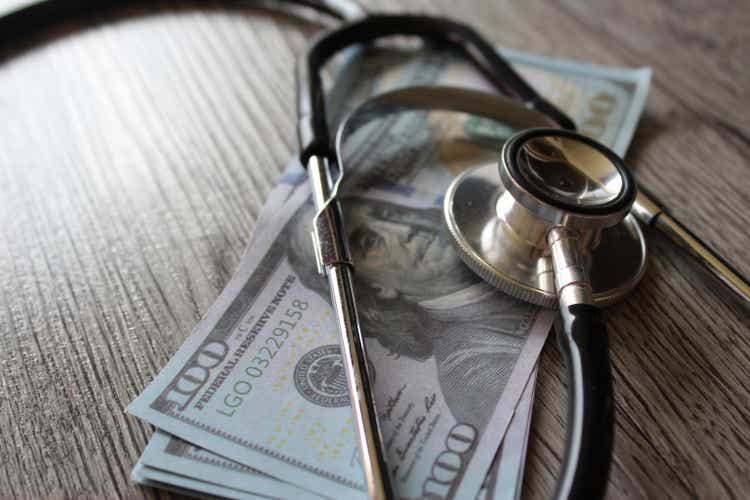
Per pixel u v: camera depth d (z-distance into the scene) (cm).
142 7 87
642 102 73
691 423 47
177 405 47
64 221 61
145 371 50
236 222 61
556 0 89
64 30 83
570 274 47
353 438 45
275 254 57
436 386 48
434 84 75
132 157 67
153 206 62
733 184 65
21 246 59
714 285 55
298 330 51
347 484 43
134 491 43
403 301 53
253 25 85
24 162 67
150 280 56
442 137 68
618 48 82
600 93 74
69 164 67
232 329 51
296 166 65
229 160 67
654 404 48
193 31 84
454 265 56
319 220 52
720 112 73
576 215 48
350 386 43
